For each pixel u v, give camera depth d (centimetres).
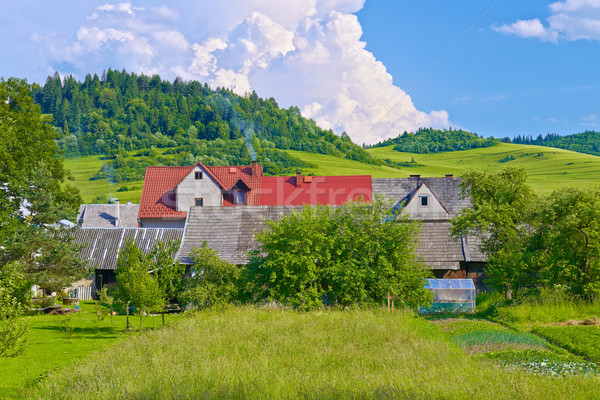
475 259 4266
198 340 1953
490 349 2061
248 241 4294
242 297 3050
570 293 3125
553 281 3212
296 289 3144
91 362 1652
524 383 1353
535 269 3462
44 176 3834
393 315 2795
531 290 3312
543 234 3469
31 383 1552
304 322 2402
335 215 3359
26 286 2409
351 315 2661
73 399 1315
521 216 3666
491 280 3481
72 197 4397
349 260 3178
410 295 3250
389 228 3281
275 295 3112
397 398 1231
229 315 2595
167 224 5984
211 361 1630
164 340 1972
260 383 1359
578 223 3166
